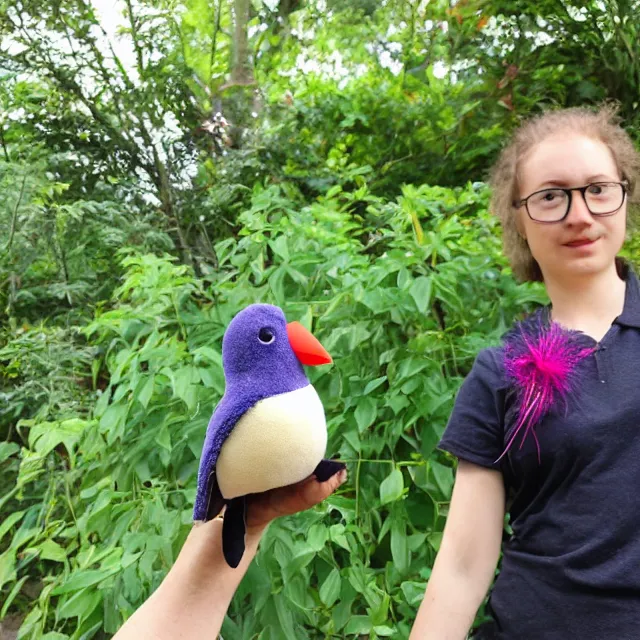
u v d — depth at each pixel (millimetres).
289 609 937
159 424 1105
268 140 2418
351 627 930
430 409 1026
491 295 1226
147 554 909
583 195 725
